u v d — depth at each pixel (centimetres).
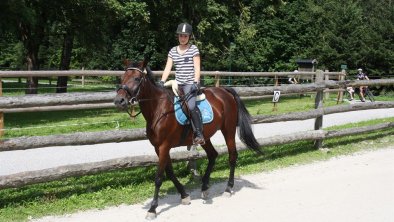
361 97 2220
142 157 741
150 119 621
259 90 934
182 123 634
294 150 1034
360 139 1188
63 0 1817
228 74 1516
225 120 720
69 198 662
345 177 823
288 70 3416
